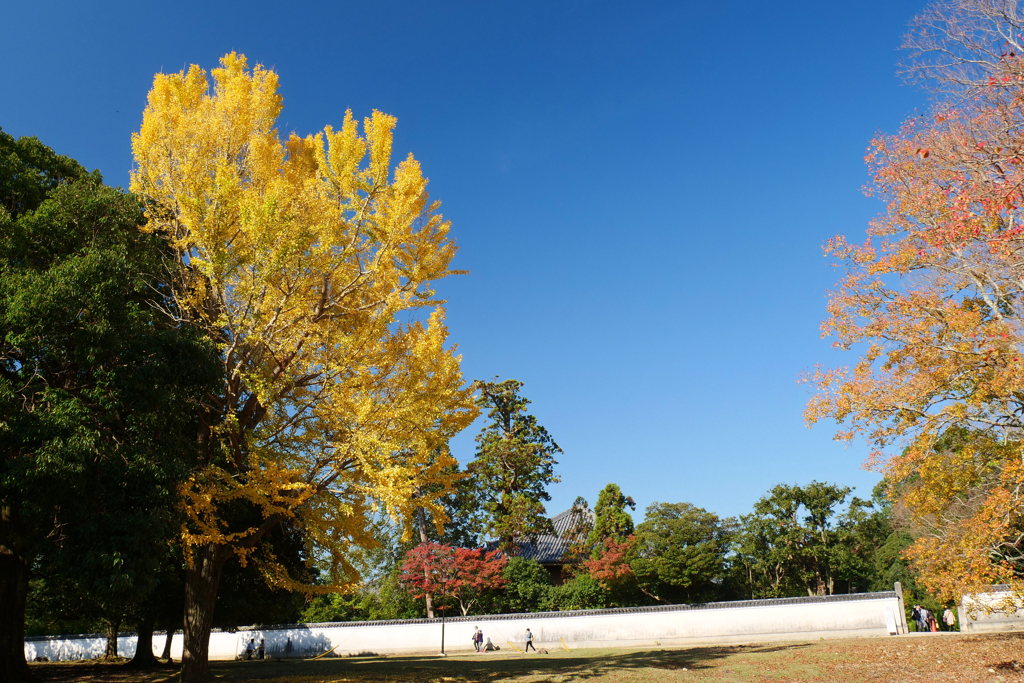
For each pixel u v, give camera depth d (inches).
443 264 513.7
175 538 509.7
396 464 490.0
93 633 1301.7
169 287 518.6
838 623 982.4
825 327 640.4
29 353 385.4
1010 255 479.2
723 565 1507.1
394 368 506.0
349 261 510.6
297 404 507.2
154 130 495.2
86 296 387.2
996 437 578.9
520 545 1590.8
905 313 595.8
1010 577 511.8
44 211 455.5
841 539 1701.5
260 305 465.7
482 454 1535.4
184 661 500.4
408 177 490.3
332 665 825.5
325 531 513.0
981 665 549.6
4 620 502.9
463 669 701.9
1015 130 462.9
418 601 1358.3
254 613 761.6
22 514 373.1
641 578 1328.7
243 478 533.6
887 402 589.0
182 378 430.3
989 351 539.5
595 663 727.1
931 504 617.6
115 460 382.6
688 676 569.9
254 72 546.9
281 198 445.1
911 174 534.9
